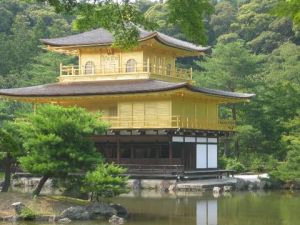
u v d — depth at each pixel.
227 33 145.75
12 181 58.59
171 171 60.56
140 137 65.56
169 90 61.47
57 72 102.69
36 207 36.25
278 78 102.69
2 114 81.88
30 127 39.00
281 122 80.44
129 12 16.69
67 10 16.22
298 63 108.19
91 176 36.59
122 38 17.34
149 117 65.31
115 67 71.50
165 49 72.75
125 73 70.62
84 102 69.69
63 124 38.69
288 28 135.88
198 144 68.19
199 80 92.62
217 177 67.06
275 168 66.19
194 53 76.62
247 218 37.47
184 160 66.62
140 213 39.34
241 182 61.50
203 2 14.12
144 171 61.66
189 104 68.12
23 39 120.06
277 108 82.00
